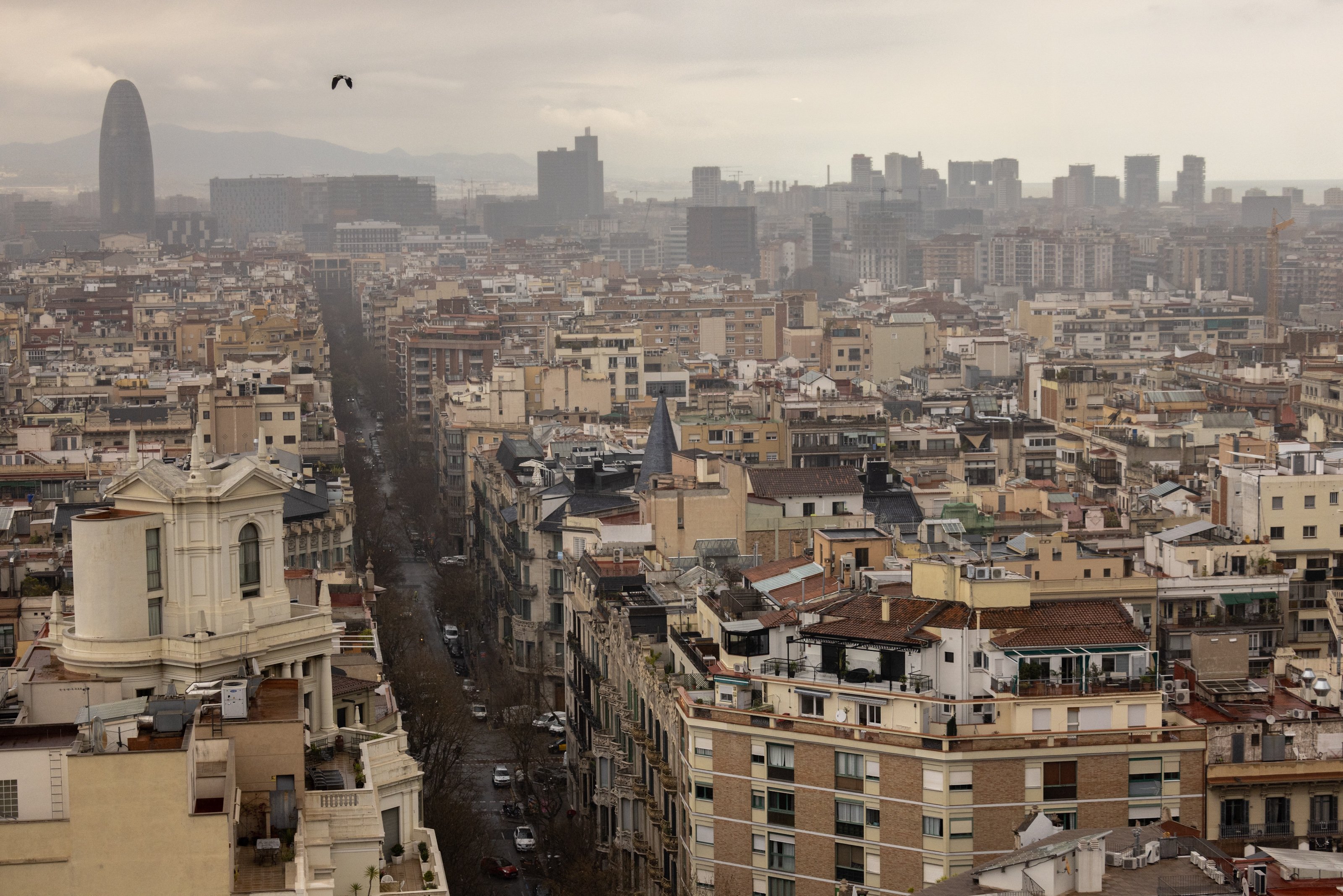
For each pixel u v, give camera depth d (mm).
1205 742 172375
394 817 149500
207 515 155375
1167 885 125938
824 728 174500
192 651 151750
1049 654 172500
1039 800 169625
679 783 191875
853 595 195125
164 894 111312
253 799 125500
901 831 170625
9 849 110000
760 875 179000
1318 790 174375
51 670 155500
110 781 110625
